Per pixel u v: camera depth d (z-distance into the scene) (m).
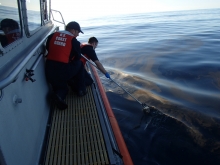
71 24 3.00
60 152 2.07
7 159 1.28
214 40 11.23
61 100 2.70
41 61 2.75
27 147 1.69
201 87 4.71
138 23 29.33
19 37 1.71
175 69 6.12
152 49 9.59
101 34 17.84
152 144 2.88
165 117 3.48
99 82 4.35
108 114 2.98
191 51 8.61
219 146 2.78
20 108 1.64
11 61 1.38
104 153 2.03
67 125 2.49
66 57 2.74
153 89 4.71
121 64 7.22
